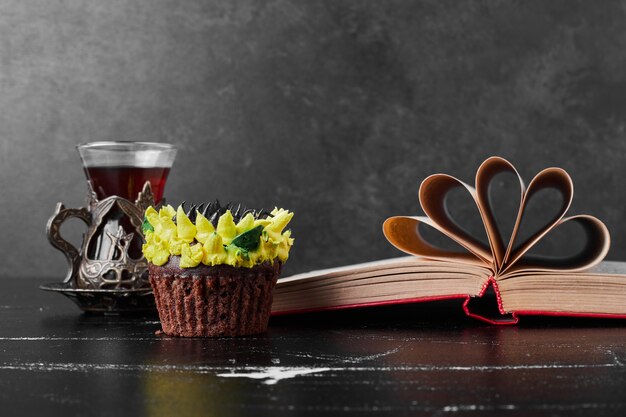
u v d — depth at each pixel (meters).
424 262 1.08
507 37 2.56
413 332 1.04
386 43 2.56
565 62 2.57
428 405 0.65
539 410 0.64
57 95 2.58
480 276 1.07
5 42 2.57
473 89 2.57
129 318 1.19
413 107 2.57
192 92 2.56
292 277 1.15
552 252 2.66
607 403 0.66
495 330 1.06
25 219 2.62
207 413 0.63
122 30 2.56
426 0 2.55
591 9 2.56
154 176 1.24
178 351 0.90
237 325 1.00
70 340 0.99
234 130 2.57
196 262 0.97
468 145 2.58
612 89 2.57
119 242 1.20
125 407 0.65
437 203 1.15
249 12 2.55
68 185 2.61
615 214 2.60
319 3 2.56
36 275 2.63
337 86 2.57
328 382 0.74
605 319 1.14
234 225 0.98
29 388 0.72
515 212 2.63
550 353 0.88
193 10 2.55
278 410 0.64
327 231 2.59
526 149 2.58
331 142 2.58
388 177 2.58
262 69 2.56
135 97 2.57
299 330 1.06
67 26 2.56
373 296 1.09
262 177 2.58
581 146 2.58
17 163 2.60
